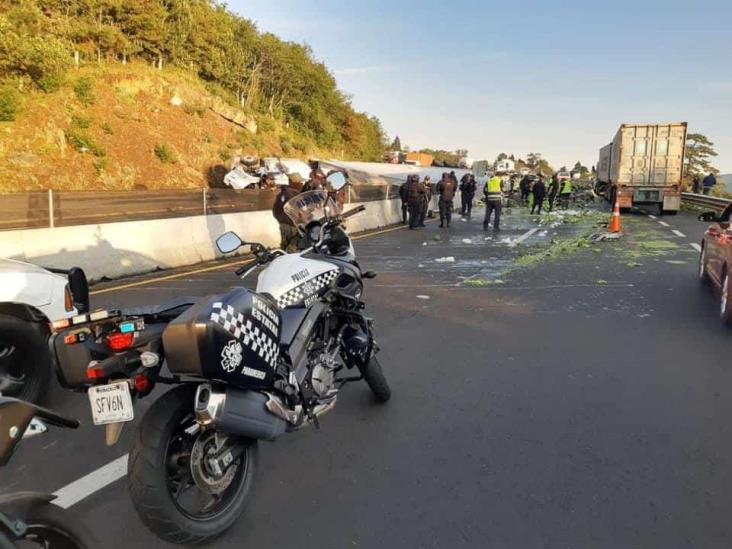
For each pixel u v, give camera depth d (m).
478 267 11.30
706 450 3.76
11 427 1.92
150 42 41.19
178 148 33.78
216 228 13.12
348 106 67.94
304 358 3.47
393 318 7.32
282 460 3.74
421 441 3.98
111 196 10.80
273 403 2.93
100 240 10.41
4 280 4.30
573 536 2.90
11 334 4.29
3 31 28.36
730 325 6.68
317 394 3.53
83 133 28.64
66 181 26.06
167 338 2.58
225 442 2.85
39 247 9.47
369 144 73.38
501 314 7.45
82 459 3.78
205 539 2.76
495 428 4.16
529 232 18.23
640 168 25.12
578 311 7.52
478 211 28.91
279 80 55.62
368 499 3.28
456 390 4.89
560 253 12.92
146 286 9.69
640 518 3.04
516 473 3.53
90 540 2.15
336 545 2.88
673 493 3.27
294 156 45.28
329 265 3.82
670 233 16.50
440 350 5.99
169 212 12.09
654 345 6.00
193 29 44.88
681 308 7.55
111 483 3.48
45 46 29.64
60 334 2.64
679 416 4.29
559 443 3.91
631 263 11.17
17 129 26.58
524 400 4.65
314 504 3.24
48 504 2.06
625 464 3.61
